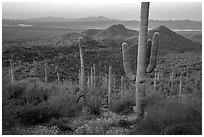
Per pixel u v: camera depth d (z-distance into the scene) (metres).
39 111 8.87
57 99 10.73
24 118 8.38
